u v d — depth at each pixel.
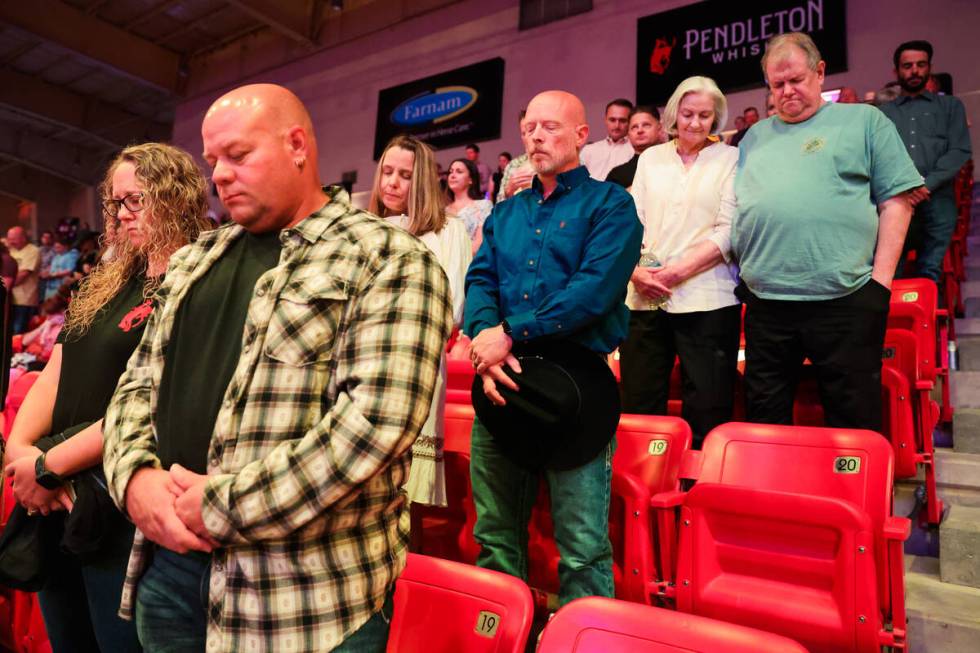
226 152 1.11
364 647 1.03
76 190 17.17
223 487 0.95
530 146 1.83
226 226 1.29
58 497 1.47
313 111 10.53
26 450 1.50
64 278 7.69
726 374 2.30
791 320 2.17
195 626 1.11
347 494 0.95
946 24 6.11
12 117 14.67
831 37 6.56
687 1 7.42
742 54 6.99
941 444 2.85
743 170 2.34
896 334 2.64
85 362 1.53
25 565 1.51
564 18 8.28
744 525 1.61
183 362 1.16
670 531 1.75
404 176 2.33
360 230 1.11
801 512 1.52
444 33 9.27
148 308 1.54
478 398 1.69
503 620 1.18
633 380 2.44
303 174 1.17
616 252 1.66
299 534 0.97
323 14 10.52
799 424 2.64
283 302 1.05
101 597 1.43
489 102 8.68
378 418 0.96
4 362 1.70
